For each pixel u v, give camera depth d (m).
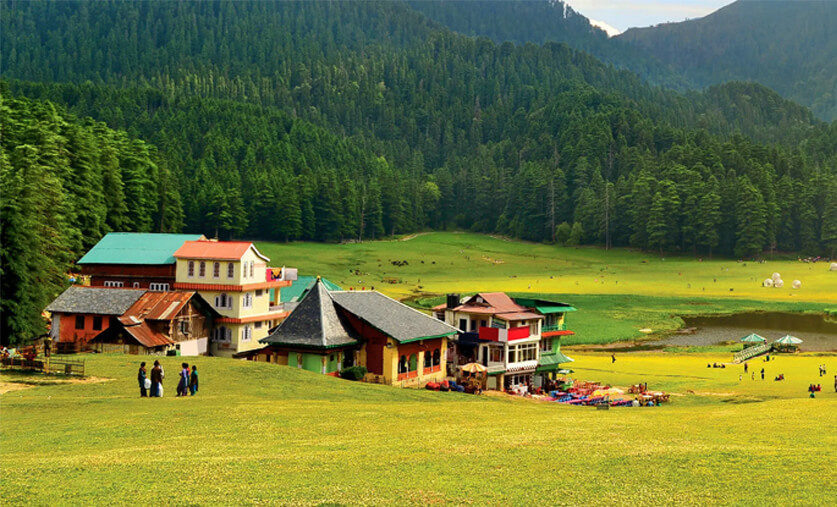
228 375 55.38
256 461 28.53
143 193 162.38
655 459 28.92
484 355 79.94
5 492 24.52
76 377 52.91
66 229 107.75
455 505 23.19
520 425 37.81
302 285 106.00
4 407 41.47
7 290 78.69
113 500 23.67
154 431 34.97
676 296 168.50
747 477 26.20
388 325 69.44
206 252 89.00
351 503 23.34
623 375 89.25
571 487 25.09
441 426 37.22
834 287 183.50
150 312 77.56
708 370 93.12
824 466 27.42
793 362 99.88
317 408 42.31
